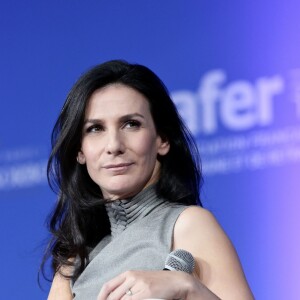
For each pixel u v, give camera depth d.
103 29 8.97
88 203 4.68
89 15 9.00
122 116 4.43
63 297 4.86
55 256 4.84
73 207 4.77
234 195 8.75
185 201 4.66
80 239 4.75
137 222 4.52
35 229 9.04
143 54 8.91
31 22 9.13
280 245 8.77
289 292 8.80
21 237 9.09
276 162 8.73
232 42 8.75
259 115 8.70
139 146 4.46
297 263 8.77
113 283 3.76
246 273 8.82
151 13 8.90
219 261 4.21
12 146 9.11
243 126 8.72
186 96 8.80
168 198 4.62
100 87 4.51
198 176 4.82
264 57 8.72
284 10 8.72
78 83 4.54
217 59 8.76
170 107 4.68
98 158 4.48
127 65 4.58
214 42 8.77
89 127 4.51
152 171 4.59
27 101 9.11
